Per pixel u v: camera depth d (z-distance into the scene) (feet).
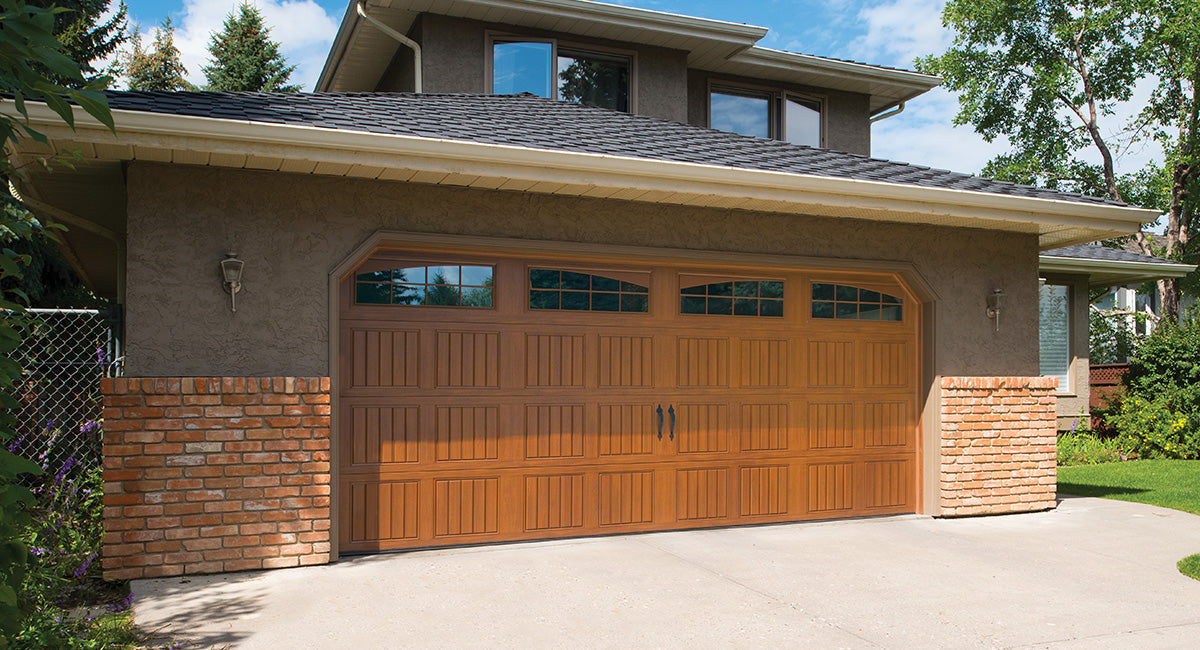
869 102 52.06
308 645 16.40
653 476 26.86
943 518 29.78
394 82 44.37
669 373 27.14
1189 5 72.79
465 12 39.27
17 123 8.00
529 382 25.43
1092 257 50.03
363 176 22.62
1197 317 53.98
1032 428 31.24
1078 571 22.80
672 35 42.22
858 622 18.44
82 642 15.47
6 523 7.97
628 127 30.32
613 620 18.24
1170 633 18.02
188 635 16.84
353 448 23.43
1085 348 51.96
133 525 20.62
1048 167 84.23
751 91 48.67
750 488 28.12
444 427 24.43
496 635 17.19
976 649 16.96
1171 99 80.74
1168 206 78.38
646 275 26.96
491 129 24.93
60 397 24.72
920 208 26.84
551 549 24.35
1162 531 27.89
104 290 51.62
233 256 21.67
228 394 21.47
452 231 23.91
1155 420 50.26
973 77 85.76
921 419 30.48
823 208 26.71
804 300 29.07
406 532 23.99
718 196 24.79
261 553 21.67
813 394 29.09
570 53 42.06
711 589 20.62
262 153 20.17
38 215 26.61
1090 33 80.12
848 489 29.53
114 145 19.29
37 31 7.04
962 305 30.60
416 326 24.18
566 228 25.26
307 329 22.43
